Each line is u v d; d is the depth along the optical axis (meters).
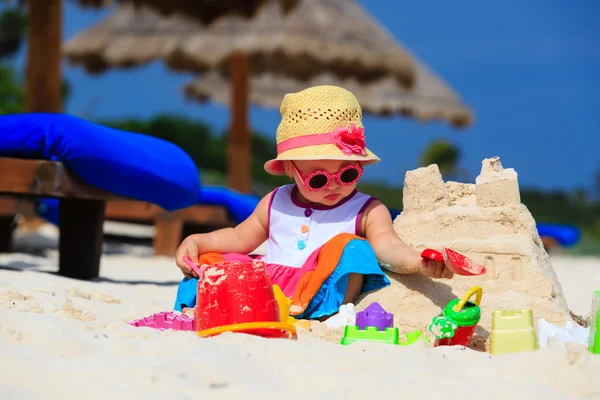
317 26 13.34
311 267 3.96
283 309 3.55
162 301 4.67
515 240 3.84
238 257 4.08
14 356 2.45
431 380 2.57
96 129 5.47
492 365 2.85
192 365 2.43
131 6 12.38
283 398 2.27
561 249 17.41
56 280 5.15
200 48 13.20
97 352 2.65
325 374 2.51
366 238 4.11
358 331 3.25
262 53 13.15
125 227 14.65
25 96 10.95
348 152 3.99
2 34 27.56
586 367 2.74
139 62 14.06
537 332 3.55
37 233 10.65
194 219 9.42
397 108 16.39
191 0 12.17
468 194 4.23
